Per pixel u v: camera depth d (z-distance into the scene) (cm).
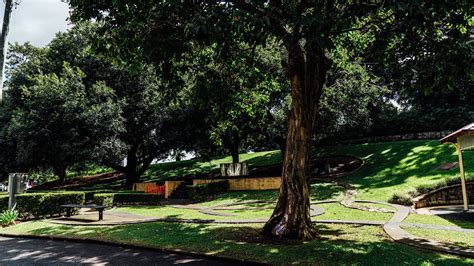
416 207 1388
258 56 1992
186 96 2259
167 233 969
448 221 1059
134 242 873
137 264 690
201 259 716
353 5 595
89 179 3747
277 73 2120
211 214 1380
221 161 3809
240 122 2334
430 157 2128
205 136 2678
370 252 680
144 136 2644
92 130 2167
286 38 613
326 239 834
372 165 2339
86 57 2466
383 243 761
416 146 2495
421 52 824
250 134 2920
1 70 1177
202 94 1132
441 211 1283
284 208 895
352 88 2266
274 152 3781
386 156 2467
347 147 3097
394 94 3409
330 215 1234
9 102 2619
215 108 1227
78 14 816
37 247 896
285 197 899
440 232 878
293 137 907
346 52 1378
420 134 3034
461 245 731
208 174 3206
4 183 3722
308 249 721
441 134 2889
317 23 576
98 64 2498
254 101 1368
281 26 742
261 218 1206
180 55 871
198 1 699
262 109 1588
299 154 893
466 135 1289
